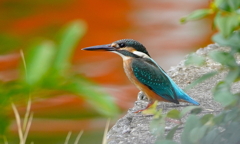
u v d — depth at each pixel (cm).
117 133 807
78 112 1217
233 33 531
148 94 973
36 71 729
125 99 1292
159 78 953
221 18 495
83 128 1176
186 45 1725
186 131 559
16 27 1881
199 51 1173
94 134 1160
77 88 734
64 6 2172
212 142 579
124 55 1034
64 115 1193
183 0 2314
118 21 2014
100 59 1594
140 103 972
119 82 1417
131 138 779
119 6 2206
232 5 501
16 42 1722
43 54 740
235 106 560
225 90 541
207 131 574
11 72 1379
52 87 732
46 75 729
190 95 948
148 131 798
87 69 1498
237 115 557
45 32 1833
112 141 772
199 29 1898
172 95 924
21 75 746
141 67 988
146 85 972
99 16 2078
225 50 1160
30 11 2081
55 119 1199
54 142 1154
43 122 1192
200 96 938
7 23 1930
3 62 1495
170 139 606
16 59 1541
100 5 2194
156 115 588
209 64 1089
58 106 1209
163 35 1841
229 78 521
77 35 770
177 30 1892
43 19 1973
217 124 576
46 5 2128
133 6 2225
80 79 750
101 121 1201
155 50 1688
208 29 1894
